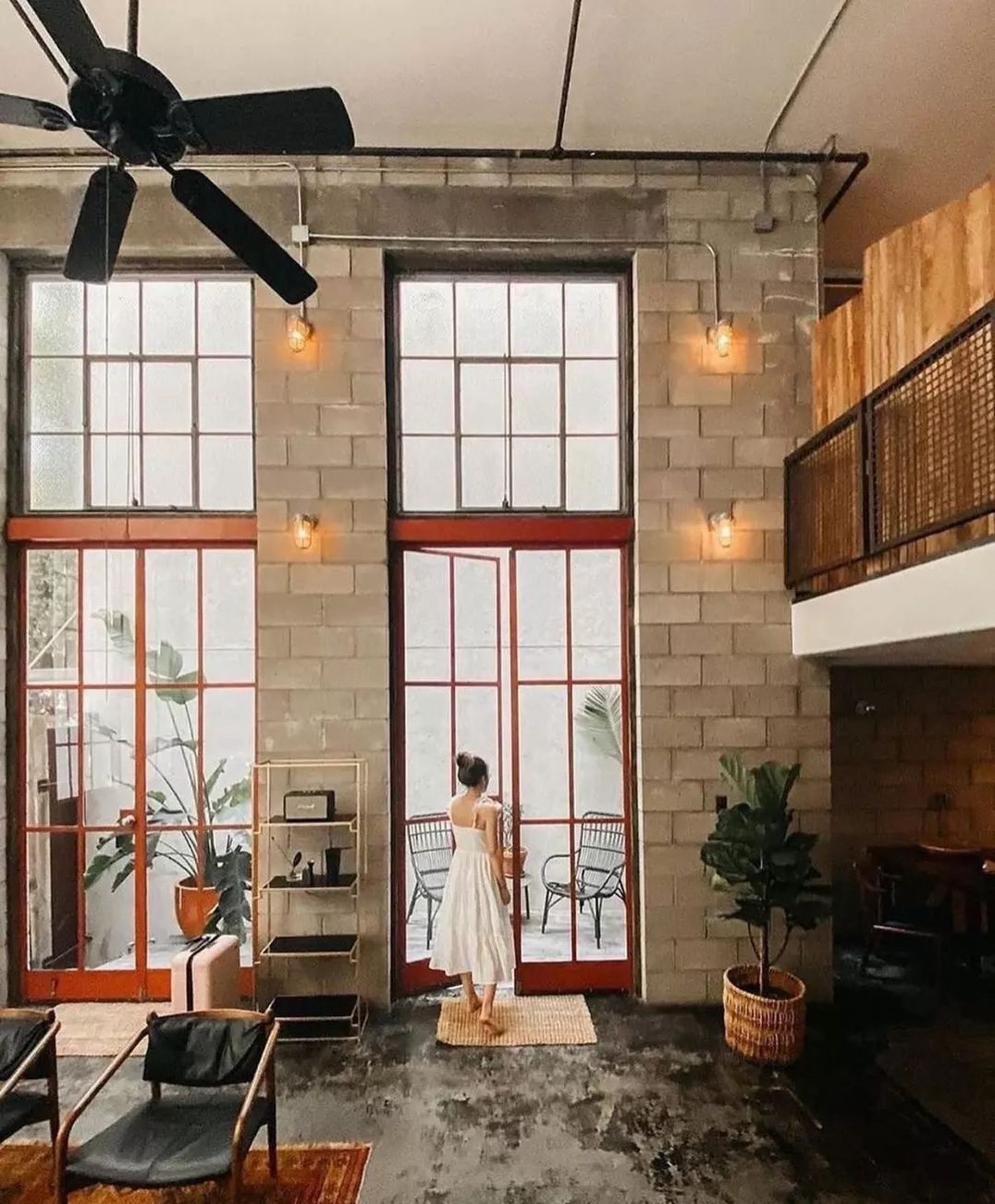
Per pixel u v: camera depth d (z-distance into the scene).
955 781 6.44
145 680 5.21
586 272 5.38
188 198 2.96
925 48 4.27
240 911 5.13
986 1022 4.74
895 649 4.36
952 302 4.05
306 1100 3.92
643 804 5.08
